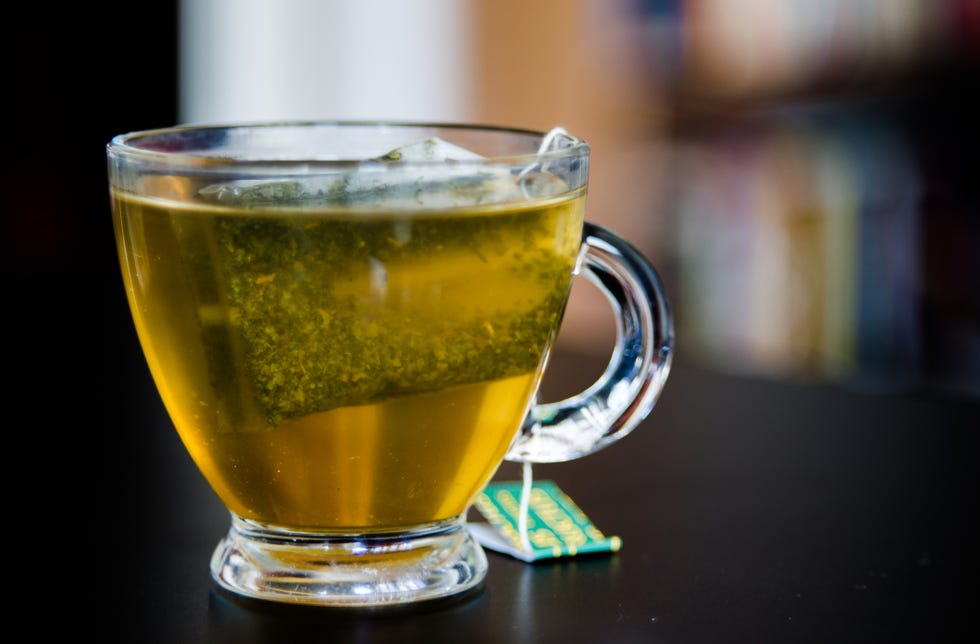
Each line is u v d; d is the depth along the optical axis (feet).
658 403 1.78
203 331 1.16
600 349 2.21
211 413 1.18
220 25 4.73
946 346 3.78
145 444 1.59
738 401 1.78
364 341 1.15
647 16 4.26
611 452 1.60
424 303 1.15
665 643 1.16
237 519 1.26
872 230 3.85
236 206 1.13
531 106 4.58
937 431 1.67
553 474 1.53
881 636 1.17
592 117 4.42
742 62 4.04
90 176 4.52
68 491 1.45
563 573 1.28
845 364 3.91
